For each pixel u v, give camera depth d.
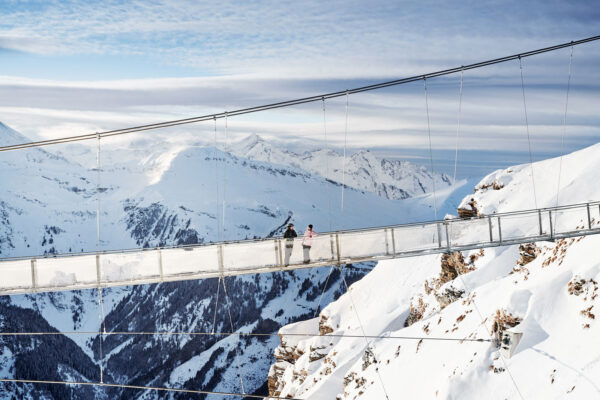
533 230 39.06
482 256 55.62
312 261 28.03
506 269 51.56
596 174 56.84
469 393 30.02
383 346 49.38
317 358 75.25
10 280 27.86
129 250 27.81
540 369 28.36
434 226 28.50
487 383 29.95
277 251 28.11
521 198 61.34
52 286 27.80
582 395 24.97
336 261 27.92
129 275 27.81
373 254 28.05
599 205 29.58
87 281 27.88
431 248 28.27
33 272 27.80
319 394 55.19
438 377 34.59
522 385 28.31
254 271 28.00
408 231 28.25
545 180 62.66
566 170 61.88
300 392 66.12
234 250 27.98
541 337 30.34
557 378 27.03
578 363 26.91
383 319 69.62
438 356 37.94
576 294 31.11
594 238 34.31
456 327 40.38
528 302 32.28
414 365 40.03
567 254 35.50
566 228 37.97
